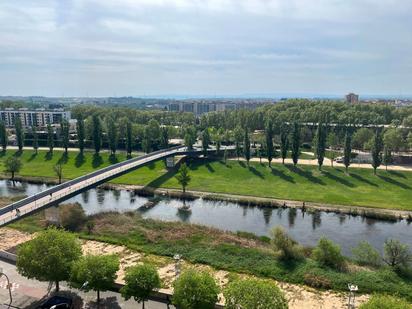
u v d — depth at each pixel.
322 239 66.31
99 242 74.94
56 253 50.72
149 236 76.50
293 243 72.06
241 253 68.25
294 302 53.41
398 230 87.81
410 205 103.06
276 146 173.62
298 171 138.00
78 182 102.88
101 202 110.06
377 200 107.50
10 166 133.25
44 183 131.25
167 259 67.44
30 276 51.31
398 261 62.72
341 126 189.38
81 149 169.25
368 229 88.38
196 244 72.94
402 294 54.78
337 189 118.56
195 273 47.62
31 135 199.00
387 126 197.38
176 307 50.28
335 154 161.38
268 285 42.88
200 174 139.12
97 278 48.28
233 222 93.06
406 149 166.25
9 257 64.94
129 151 166.62
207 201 111.19
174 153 149.12
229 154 164.62
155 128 183.75
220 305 49.66
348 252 74.88
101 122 196.25
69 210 89.12
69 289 55.00
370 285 56.94
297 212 100.81
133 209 103.19
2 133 175.25
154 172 142.12
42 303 49.69
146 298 48.44
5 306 50.38
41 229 81.56
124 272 61.81
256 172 139.25
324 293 55.84
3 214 75.69
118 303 51.25
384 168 139.38
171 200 112.38
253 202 107.25
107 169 118.88
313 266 62.72
